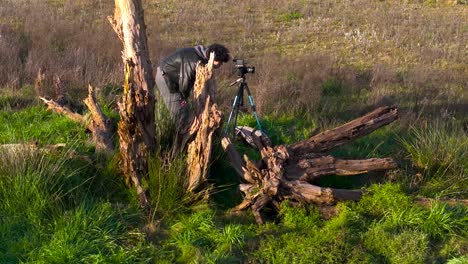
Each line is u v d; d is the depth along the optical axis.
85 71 9.62
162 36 12.73
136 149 5.55
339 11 15.61
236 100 6.96
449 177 6.26
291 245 4.93
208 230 5.13
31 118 7.60
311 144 6.12
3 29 11.91
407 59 11.61
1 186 5.24
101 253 4.64
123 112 5.41
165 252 4.90
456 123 7.99
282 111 8.36
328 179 6.20
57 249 4.64
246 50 11.98
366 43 12.47
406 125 7.84
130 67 5.33
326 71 10.09
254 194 5.54
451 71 10.55
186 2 16.19
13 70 9.67
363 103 8.90
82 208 5.11
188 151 5.56
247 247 4.99
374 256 4.91
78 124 7.14
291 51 12.06
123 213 5.29
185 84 6.30
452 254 5.02
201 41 12.45
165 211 5.43
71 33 12.04
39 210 5.11
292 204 5.52
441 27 13.93
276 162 5.62
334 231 5.08
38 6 14.46
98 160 6.05
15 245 4.74
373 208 5.51
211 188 5.55
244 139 6.88
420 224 5.28
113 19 5.91
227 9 15.52
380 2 17.00
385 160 5.86
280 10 15.52
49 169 5.43
